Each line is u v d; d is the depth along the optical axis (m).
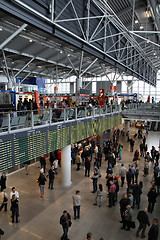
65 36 12.63
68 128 11.01
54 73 48.00
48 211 8.98
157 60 46.84
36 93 12.28
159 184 10.30
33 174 13.49
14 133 7.30
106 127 16.84
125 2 18.17
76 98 17.27
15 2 8.30
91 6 15.67
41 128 8.79
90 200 10.05
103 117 15.98
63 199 10.12
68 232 7.50
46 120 9.45
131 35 21.75
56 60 34.22
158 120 19.69
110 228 7.78
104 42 17.61
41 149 8.89
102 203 9.78
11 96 12.99
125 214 7.52
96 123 14.69
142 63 39.09
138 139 25.77
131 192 9.74
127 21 22.58
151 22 22.89
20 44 24.14
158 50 37.62
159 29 24.42
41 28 10.30
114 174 13.39
